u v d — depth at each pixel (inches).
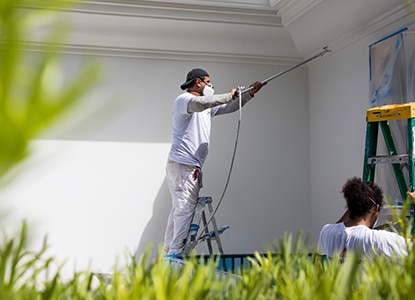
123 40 216.7
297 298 31.0
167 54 224.7
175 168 189.3
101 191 215.9
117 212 216.8
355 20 196.5
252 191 231.8
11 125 8.9
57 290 31.4
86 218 213.8
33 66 9.1
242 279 34.6
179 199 189.0
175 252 186.7
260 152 234.1
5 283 27.6
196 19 213.9
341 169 216.2
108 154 217.5
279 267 38.0
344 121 214.1
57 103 9.0
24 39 9.3
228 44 226.4
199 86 190.1
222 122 231.3
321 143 230.5
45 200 210.1
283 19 220.8
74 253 211.3
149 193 219.9
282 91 237.8
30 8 9.8
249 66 234.1
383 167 179.3
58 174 211.8
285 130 237.1
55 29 9.7
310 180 237.9
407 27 177.6
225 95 179.5
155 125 222.4
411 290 29.7
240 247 228.5
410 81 175.8
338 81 217.8
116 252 215.0
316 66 234.5
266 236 231.3
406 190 151.3
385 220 153.0
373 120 157.1
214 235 192.5
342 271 29.9
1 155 8.9
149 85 222.8
